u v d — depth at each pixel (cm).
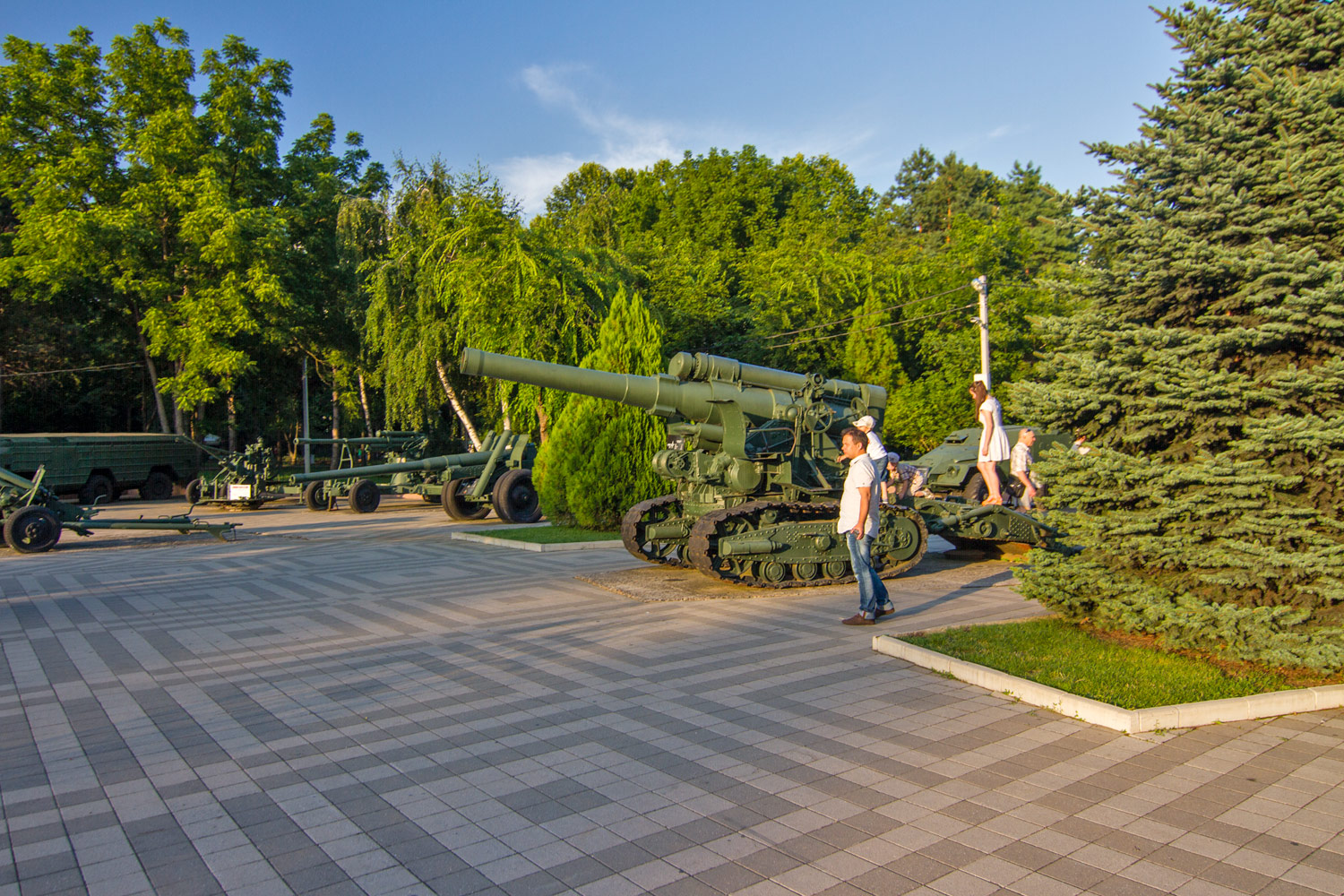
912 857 374
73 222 2995
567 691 638
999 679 611
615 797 445
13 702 639
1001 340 3353
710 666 697
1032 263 3981
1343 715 553
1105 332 695
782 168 6431
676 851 385
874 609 839
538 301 2369
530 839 402
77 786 477
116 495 3150
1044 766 474
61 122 3388
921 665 683
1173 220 666
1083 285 725
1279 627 595
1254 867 360
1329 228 637
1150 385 670
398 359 2716
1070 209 735
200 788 470
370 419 4612
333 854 390
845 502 834
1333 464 574
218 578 1244
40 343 3569
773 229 5750
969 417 3319
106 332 3878
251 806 445
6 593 1138
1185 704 539
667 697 616
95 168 3297
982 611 889
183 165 3422
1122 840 386
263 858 388
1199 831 393
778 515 1060
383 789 464
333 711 604
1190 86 708
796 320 4012
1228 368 660
